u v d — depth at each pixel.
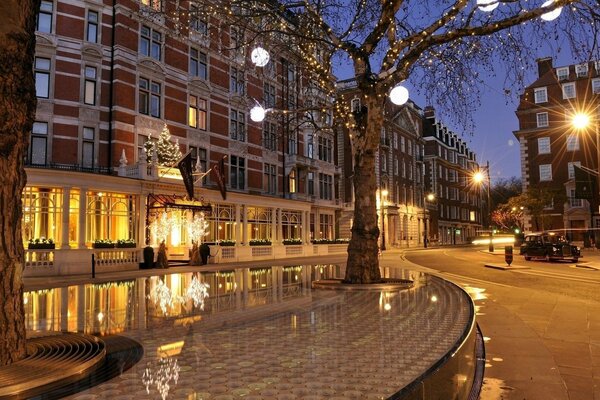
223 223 32.50
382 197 53.94
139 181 24.56
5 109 4.06
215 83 33.47
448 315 6.23
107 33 26.59
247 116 36.28
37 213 22.00
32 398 3.21
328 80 13.18
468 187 95.19
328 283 11.33
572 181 49.66
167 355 4.40
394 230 61.75
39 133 24.02
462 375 3.99
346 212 55.22
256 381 3.50
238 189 35.12
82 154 25.16
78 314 7.36
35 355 4.29
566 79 51.78
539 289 14.28
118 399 3.15
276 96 36.44
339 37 12.20
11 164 4.18
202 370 3.85
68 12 25.20
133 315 7.16
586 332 7.86
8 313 4.09
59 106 24.59
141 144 27.50
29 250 19.92
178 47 30.48
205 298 9.34
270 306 7.86
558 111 51.88
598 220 48.25
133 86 27.19
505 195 94.69
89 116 25.48
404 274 14.10
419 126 74.06
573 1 8.77
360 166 11.94
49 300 9.45
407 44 11.09
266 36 13.94
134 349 4.69
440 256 35.16
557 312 9.74
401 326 5.58
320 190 46.25
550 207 50.56
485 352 6.47
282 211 38.69
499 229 95.06
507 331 7.74
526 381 5.26
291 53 14.41
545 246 27.22
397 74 11.57
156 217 26.58
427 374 3.11
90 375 3.75
